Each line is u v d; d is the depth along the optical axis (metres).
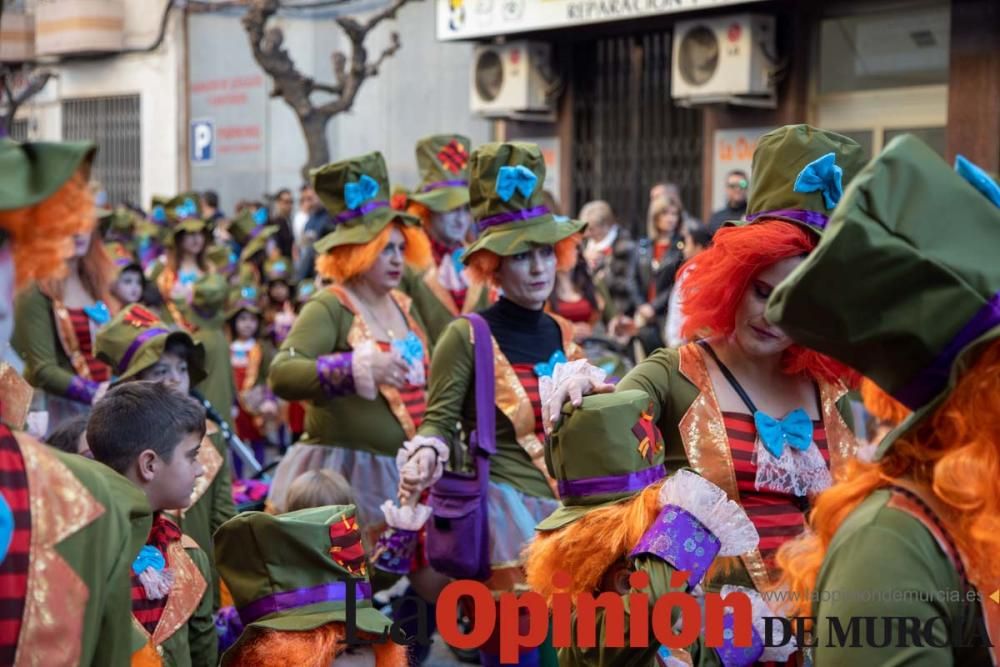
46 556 2.22
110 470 2.54
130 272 8.38
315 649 3.36
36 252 2.23
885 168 2.19
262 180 23.48
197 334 9.30
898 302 2.16
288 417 11.05
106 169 26.27
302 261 15.75
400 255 6.35
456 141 7.73
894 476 2.31
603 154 16.02
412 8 20.11
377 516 6.09
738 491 3.66
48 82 27.14
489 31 15.65
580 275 8.91
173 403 3.76
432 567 5.24
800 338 2.26
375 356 5.86
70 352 7.07
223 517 5.23
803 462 3.68
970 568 2.22
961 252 2.16
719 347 3.81
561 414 3.42
